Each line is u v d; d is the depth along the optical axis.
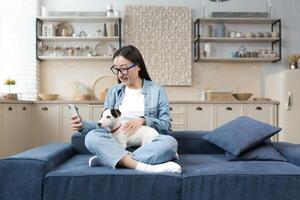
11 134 3.53
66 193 1.56
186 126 4.09
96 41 4.54
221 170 1.64
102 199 1.56
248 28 4.63
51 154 1.76
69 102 4.04
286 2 4.60
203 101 4.09
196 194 1.57
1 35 4.18
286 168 1.69
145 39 4.50
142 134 1.98
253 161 1.96
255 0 4.63
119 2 4.55
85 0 4.52
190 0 4.59
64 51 4.45
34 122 4.04
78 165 1.80
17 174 1.58
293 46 4.62
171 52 4.52
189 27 4.54
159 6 4.52
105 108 2.18
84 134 2.08
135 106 2.19
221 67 4.63
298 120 3.97
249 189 1.57
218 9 4.60
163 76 4.51
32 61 4.32
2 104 3.35
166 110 2.21
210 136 2.21
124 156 1.70
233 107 4.12
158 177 1.58
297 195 1.57
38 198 1.57
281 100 4.05
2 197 1.58
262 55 4.49
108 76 4.56
